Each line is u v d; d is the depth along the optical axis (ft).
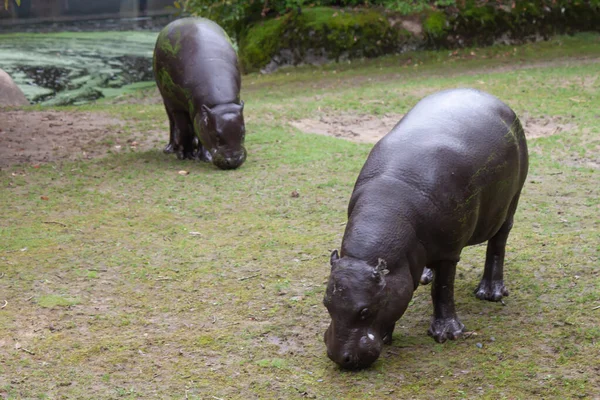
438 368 17.47
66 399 16.48
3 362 18.02
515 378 16.90
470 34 70.49
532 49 68.49
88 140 40.93
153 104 55.06
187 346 18.86
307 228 27.22
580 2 72.84
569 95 48.01
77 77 70.95
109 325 20.01
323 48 68.39
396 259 16.42
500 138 18.49
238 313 20.67
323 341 18.92
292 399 16.43
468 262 23.88
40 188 32.07
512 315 20.06
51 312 20.66
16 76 70.59
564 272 22.40
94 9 123.95
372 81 59.00
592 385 16.49
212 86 34.60
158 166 35.78
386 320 16.31
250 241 25.95
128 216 28.60
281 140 40.04
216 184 32.60
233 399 16.48
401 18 70.18
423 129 18.13
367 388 16.72
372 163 18.02
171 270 23.56
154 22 117.91
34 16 118.21
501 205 18.85
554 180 31.81
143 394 16.71
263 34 68.69
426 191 17.06
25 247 25.22
